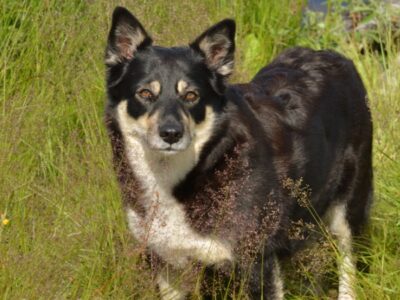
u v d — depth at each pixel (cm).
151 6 844
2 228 611
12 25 813
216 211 550
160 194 560
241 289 557
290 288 636
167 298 589
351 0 1040
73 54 802
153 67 566
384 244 624
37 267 559
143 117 562
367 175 692
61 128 751
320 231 651
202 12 885
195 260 567
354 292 620
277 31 996
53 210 649
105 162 667
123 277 584
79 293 589
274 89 634
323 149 630
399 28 1005
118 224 625
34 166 711
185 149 545
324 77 664
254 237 552
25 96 750
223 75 577
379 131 801
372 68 945
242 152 556
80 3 829
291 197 589
